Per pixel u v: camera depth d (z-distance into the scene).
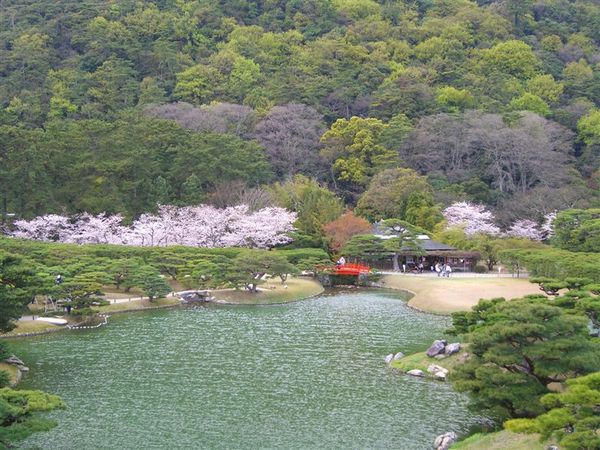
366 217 110.00
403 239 93.31
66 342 52.78
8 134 94.06
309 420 34.81
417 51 175.25
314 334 55.97
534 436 28.41
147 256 83.81
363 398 38.25
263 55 168.88
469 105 144.50
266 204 105.06
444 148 128.75
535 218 111.81
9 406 27.02
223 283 77.12
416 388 40.16
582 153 136.88
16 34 169.00
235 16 193.00
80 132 103.38
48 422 28.66
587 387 24.23
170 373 43.66
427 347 50.44
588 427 23.70
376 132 131.00
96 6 180.88
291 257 92.06
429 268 97.12
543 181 121.31
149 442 31.86
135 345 51.69
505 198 119.88
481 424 33.94
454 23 188.38
